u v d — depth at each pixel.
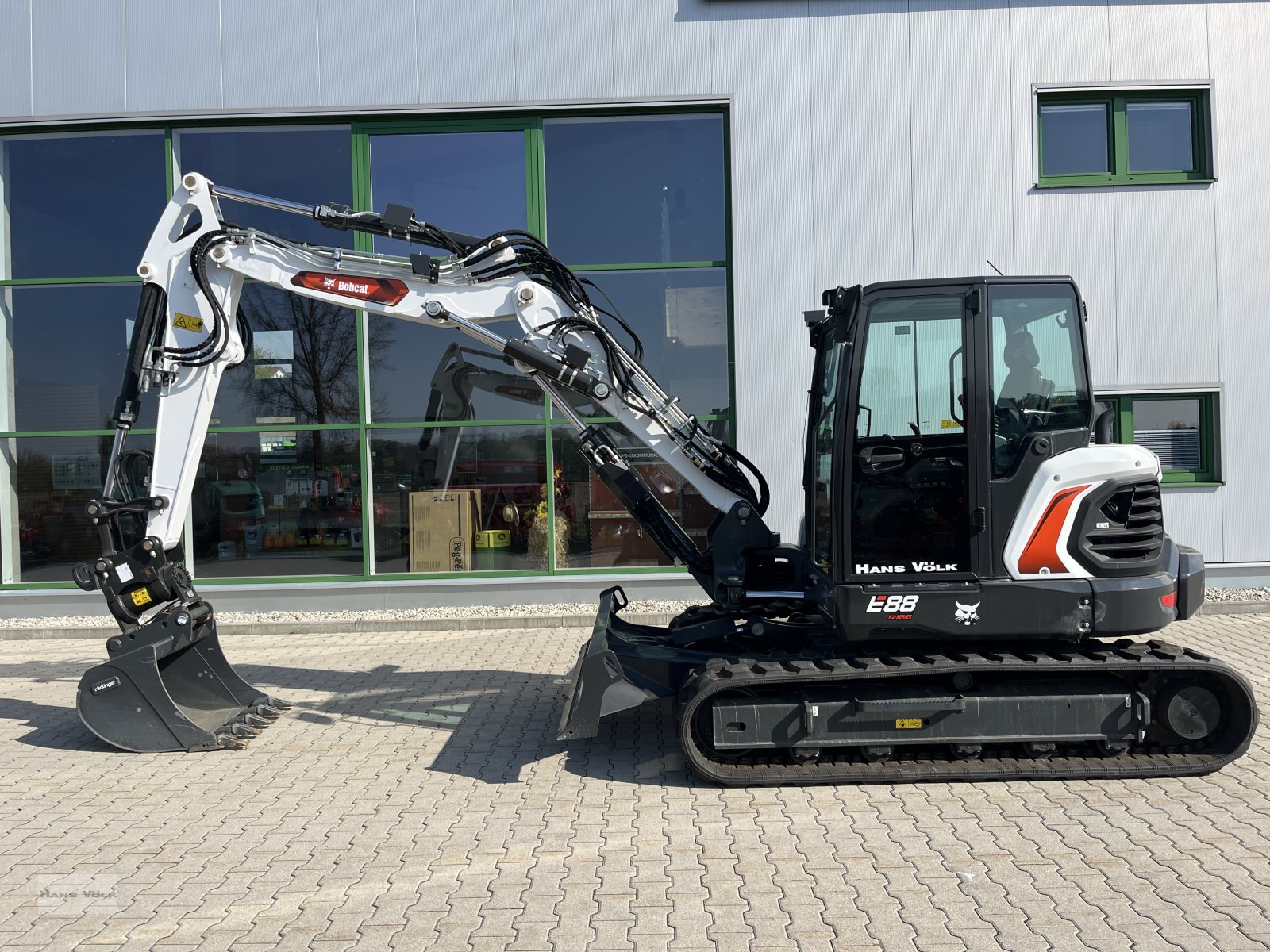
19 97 9.75
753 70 9.70
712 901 3.61
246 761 5.47
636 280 9.95
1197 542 9.75
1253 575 9.73
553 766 5.31
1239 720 4.89
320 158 9.95
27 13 9.71
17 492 10.07
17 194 10.04
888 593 4.84
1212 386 9.70
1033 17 9.65
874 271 9.72
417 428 9.91
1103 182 9.71
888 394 4.92
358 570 9.92
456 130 9.88
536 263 5.94
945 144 9.69
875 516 4.92
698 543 9.67
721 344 9.93
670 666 5.45
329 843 4.25
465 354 7.02
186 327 5.94
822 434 5.47
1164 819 4.35
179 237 5.95
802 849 4.09
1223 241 9.71
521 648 8.40
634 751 5.57
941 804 4.62
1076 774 4.85
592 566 9.90
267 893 3.76
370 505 9.92
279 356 9.91
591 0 9.70
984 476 4.82
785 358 9.73
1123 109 9.80
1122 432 9.88
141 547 5.85
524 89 9.73
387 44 9.71
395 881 3.86
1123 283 9.71
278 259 5.92
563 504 9.88
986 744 4.96
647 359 9.96
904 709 4.84
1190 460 9.89
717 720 4.89
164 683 6.16
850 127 9.70
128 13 9.70
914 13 9.64
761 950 3.23
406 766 5.34
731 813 4.55
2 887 3.86
